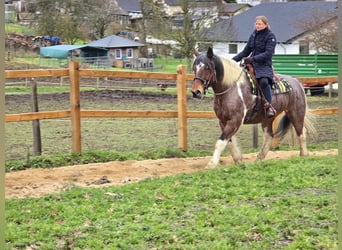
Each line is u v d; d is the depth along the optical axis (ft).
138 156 38.40
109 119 63.62
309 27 147.33
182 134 40.19
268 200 24.95
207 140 49.98
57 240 20.70
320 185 27.32
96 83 111.96
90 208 24.30
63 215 23.27
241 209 23.36
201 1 138.21
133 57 180.75
